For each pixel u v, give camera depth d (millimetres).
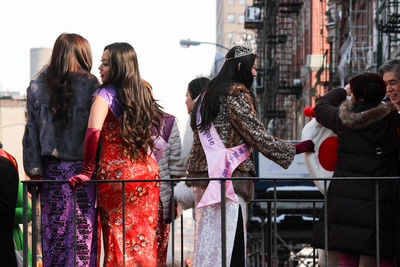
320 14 50938
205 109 7570
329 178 7582
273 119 72125
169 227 9117
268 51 69000
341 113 7789
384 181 7520
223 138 7523
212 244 7418
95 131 7305
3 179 7105
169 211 9047
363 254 7434
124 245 7379
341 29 40344
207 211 7480
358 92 7777
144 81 7953
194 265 7508
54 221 7512
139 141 7559
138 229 7547
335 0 42219
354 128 7684
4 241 7152
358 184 7582
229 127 7535
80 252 7480
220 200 7371
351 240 7484
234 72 7688
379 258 7512
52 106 7535
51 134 7535
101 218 7648
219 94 7551
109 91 7508
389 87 8406
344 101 7863
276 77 61469
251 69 7711
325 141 8242
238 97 7508
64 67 7570
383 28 25594
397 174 7723
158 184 7754
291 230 29109
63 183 7531
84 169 7309
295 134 63562
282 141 7625
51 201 7543
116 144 7586
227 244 7379
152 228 7660
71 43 7672
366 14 34594
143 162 7676
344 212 7582
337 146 8203
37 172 7543
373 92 7723
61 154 7535
